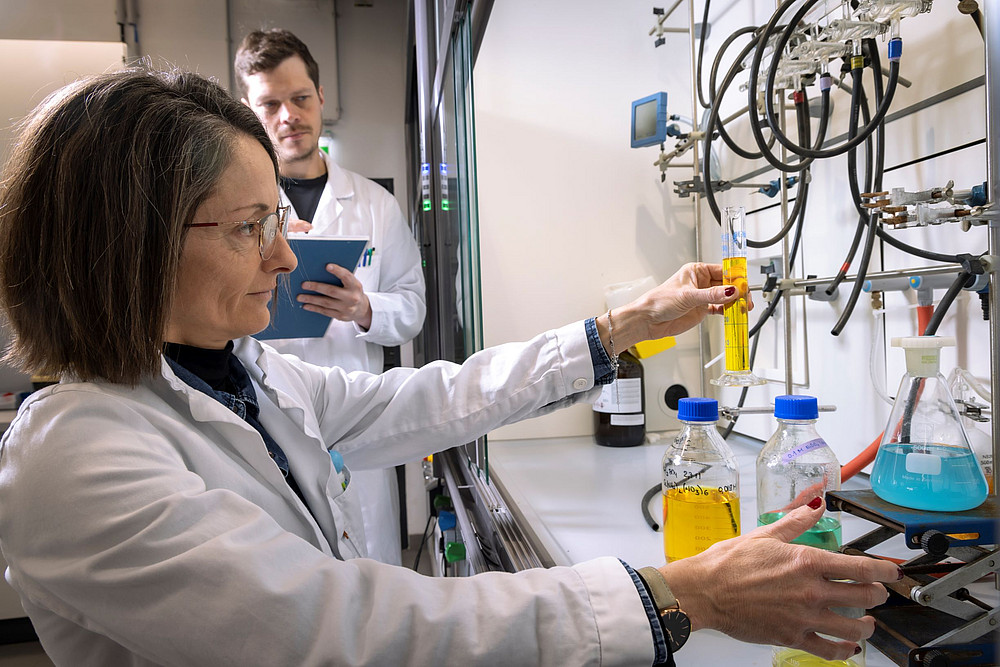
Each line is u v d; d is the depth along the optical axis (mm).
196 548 447
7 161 564
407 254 1918
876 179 1073
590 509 1133
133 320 547
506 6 1789
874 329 1188
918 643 579
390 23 3068
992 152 522
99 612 462
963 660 555
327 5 2965
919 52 1057
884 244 1167
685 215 1855
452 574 1461
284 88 1702
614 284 1788
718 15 1708
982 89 942
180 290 600
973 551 579
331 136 3053
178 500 469
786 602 485
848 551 695
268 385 792
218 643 433
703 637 680
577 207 1828
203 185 563
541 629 460
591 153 1825
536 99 1809
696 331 1814
